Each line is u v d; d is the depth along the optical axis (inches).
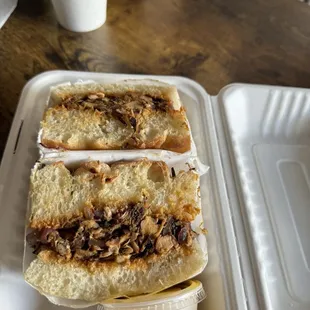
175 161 8.6
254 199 10.8
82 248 7.5
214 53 13.5
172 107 9.6
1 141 10.4
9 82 11.8
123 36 13.6
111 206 7.9
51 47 12.9
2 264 7.6
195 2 15.2
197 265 7.6
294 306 9.0
